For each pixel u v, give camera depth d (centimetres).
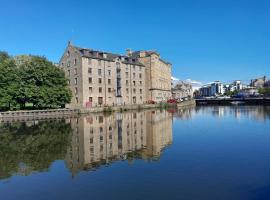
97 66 10338
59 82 8725
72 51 10125
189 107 13388
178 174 1936
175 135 3778
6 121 6512
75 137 3772
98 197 1576
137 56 13388
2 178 1984
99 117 7094
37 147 3094
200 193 1579
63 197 1605
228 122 5388
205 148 2812
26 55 9500
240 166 2100
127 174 1977
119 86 11331
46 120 6575
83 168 2183
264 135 3616
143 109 10969
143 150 2808
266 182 1728
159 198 1529
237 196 1522
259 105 14425
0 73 7844
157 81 13425
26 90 7881
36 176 2014
